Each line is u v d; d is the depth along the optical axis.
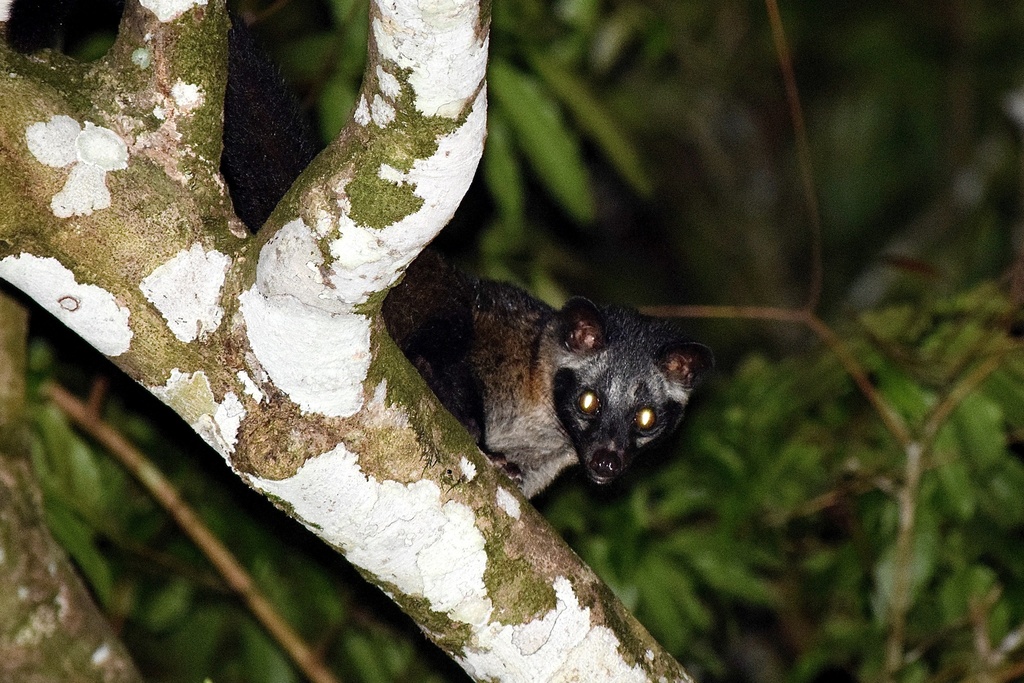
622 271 16.19
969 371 9.07
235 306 4.99
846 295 16.38
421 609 5.46
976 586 9.55
